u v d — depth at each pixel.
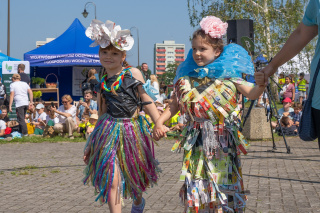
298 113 12.80
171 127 12.99
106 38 3.79
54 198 5.35
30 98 13.95
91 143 3.87
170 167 7.52
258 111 11.84
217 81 3.40
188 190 3.35
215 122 3.39
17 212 4.68
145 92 3.88
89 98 12.70
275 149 9.49
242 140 3.46
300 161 7.98
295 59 25.48
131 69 3.90
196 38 3.45
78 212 4.65
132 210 4.05
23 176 7.00
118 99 3.80
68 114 12.86
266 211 4.52
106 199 3.72
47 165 8.15
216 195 3.34
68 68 21.25
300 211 4.51
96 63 18.44
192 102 3.41
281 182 6.04
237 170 3.45
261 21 26.69
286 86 17.34
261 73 2.97
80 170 7.49
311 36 2.85
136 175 3.77
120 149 3.76
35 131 13.79
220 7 27.17
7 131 13.26
